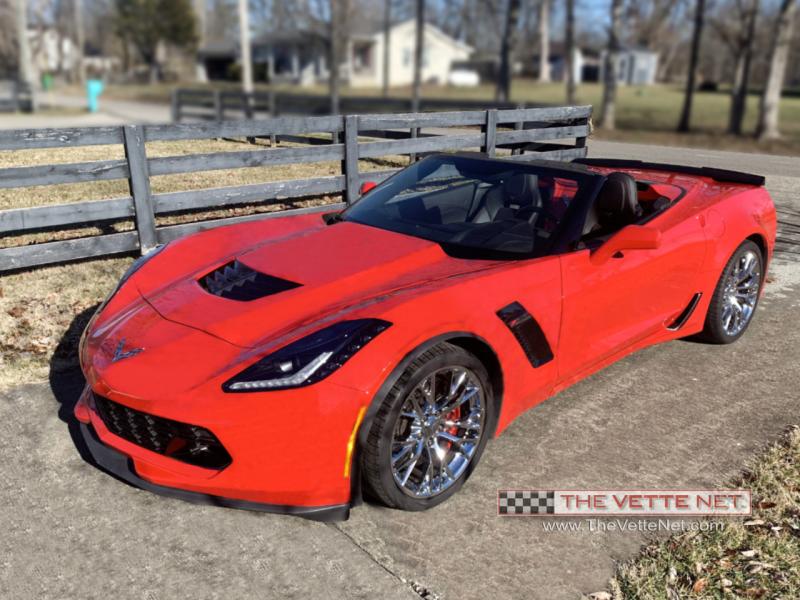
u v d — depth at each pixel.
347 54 55.31
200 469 2.69
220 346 2.78
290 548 2.67
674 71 87.38
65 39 75.75
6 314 4.67
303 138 10.61
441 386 2.91
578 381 3.87
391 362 2.62
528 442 3.42
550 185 3.68
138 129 5.46
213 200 6.03
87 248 5.37
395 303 2.79
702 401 3.87
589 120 9.48
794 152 22.84
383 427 2.63
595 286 3.46
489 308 2.97
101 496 2.96
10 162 9.02
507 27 35.19
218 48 62.41
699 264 4.15
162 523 2.80
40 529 2.76
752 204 4.56
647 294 3.83
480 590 2.48
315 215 4.21
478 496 3.01
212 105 23.97
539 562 2.62
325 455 2.60
